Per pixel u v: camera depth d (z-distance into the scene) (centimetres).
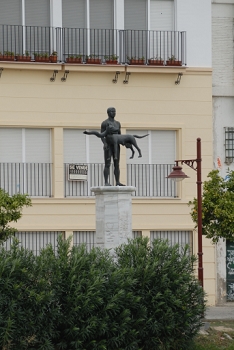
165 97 4891
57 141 4762
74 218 4775
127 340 3372
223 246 4950
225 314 4575
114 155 3759
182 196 4888
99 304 3300
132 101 4853
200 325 3553
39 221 4734
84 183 4812
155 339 3431
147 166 4888
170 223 4878
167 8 4912
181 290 3475
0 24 4722
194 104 4919
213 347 3638
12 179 4734
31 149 4766
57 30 4766
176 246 3550
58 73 4772
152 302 3431
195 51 4931
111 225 3703
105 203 3709
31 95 4744
